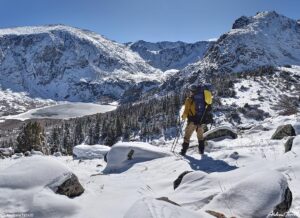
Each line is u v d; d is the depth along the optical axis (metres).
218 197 5.60
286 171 7.01
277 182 5.41
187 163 9.02
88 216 5.63
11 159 10.23
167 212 4.54
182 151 10.28
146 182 7.78
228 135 14.05
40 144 15.63
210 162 9.00
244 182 5.59
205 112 10.14
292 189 6.15
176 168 8.75
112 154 9.99
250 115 123.19
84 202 6.20
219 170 8.30
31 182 5.97
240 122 118.94
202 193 6.21
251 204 5.20
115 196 6.72
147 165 9.27
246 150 9.70
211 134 14.03
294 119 16.91
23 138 15.44
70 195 6.29
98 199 6.47
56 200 5.71
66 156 14.52
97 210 5.91
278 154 8.79
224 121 119.06
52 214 5.50
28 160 6.52
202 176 6.85
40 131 15.97
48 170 6.27
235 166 8.36
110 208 6.02
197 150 11.80
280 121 17.38
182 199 6.15
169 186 7.49
